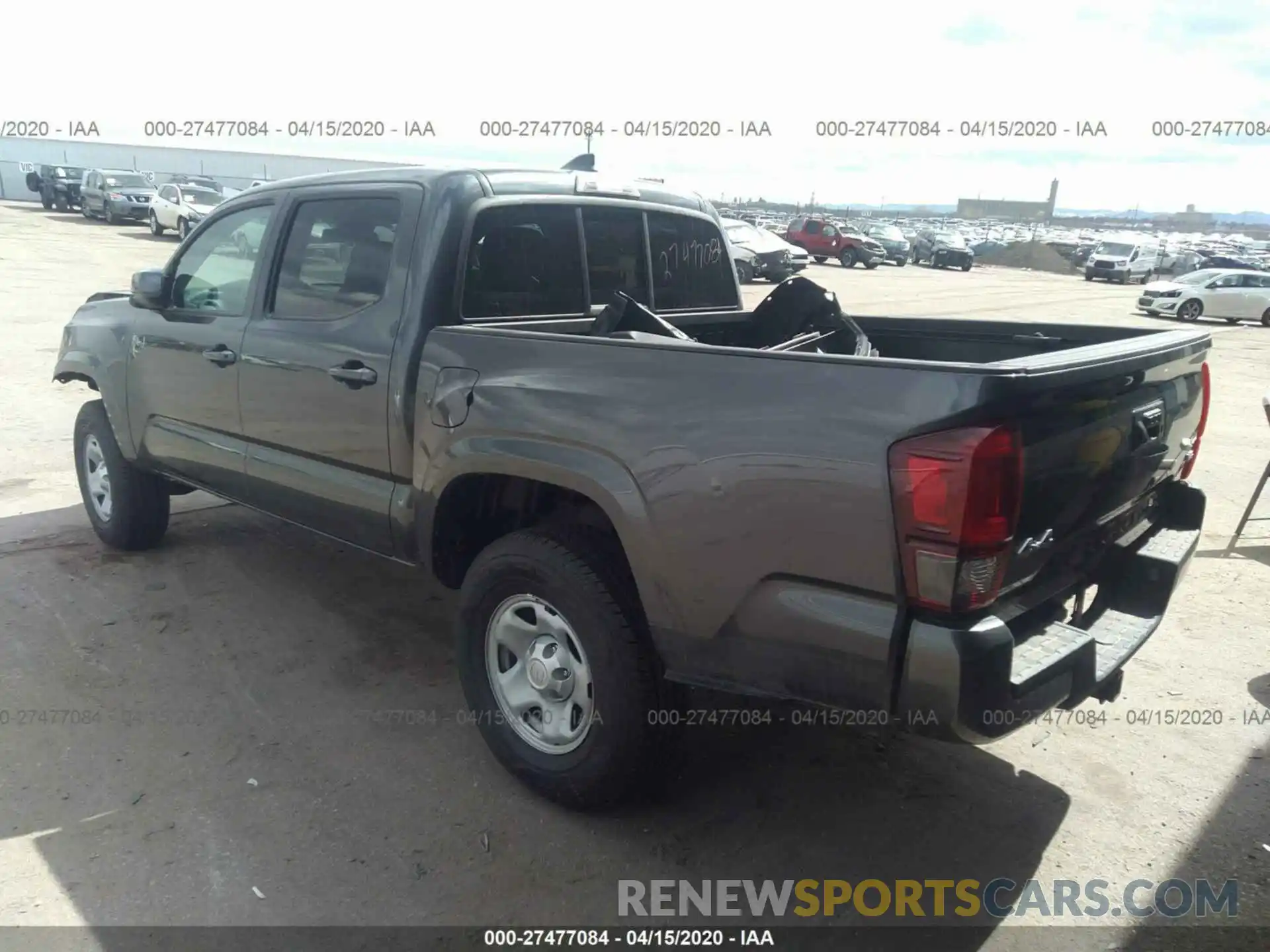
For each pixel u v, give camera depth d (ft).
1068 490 8.09
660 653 8.85
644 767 9.29
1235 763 11.13
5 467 21.49
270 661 12.95
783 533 7.77
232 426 13.33
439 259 10.75
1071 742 11.56
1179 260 123.65
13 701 11.73
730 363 8.07
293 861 9.08
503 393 9.66
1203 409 10.85
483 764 10.77
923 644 7.22
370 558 16.76
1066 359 7.62
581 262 12.59
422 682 12.56
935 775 10.83
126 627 13.79
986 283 103.24
